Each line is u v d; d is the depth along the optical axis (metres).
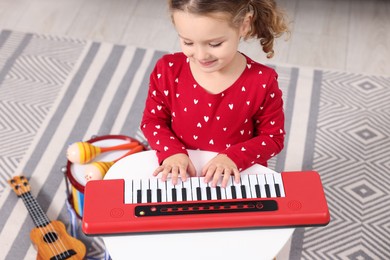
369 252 1.88
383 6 2.83
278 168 2.13
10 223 1.95
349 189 2.06
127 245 1.21
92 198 1.24
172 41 2.61
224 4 1.16
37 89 2.38
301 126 2.27
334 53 2.57
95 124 2.26
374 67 2.52
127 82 2.42
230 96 1.38
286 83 2.43
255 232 1.24
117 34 2.64
